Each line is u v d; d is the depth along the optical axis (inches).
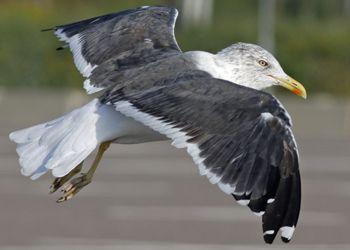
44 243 608.7
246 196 301.6
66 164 329.7
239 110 315.9
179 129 315.3
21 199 722.8
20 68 1312.7
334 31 1355.8
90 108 339.3
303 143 1036.5
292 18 1454.2
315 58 1327.5
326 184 798.5
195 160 309.3
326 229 650.8
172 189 767.7
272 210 302.0
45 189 756.6
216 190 764.0
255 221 667.4
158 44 383.6
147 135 342.3
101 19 406.9
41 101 1170.6
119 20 401.4
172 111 320.2
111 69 366.6
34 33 1316.4
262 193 302.2
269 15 1283.2
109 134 335.9
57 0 1533.0
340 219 677.3
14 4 1494.8
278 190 303.9
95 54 387.2
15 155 912.3
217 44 1309.1
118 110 328.2
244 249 601.9
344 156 941.8
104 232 633.6
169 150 975.6
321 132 1126.4
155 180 807.1
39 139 337.1
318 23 1407.5
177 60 353.1
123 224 655.1
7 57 1309.1
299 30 1341.0
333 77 1322.6
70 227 644.7
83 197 733.3
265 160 306.5
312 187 786.2
